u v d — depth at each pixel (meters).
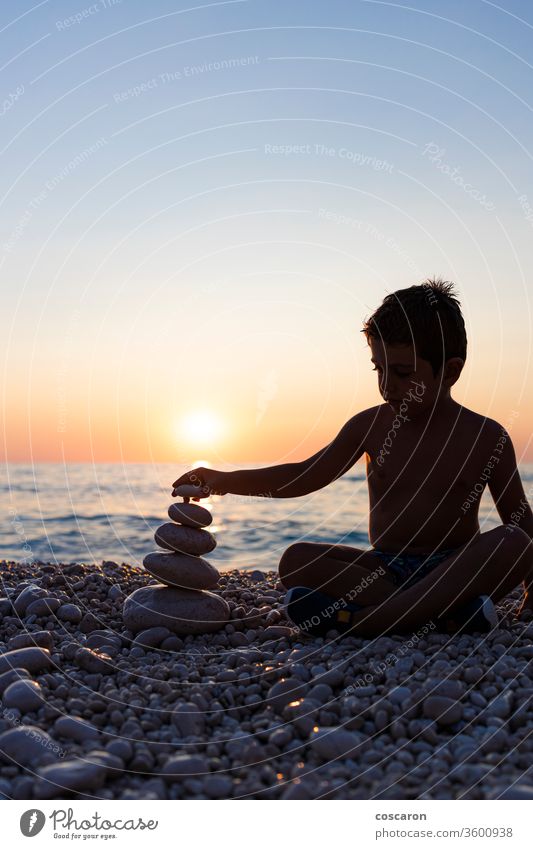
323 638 2.99
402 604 2.83
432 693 2.20
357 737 2.00
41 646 2.83
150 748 1.97
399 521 3.05
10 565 4.44
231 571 4.65
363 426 3.23
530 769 1.84
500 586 2.86
